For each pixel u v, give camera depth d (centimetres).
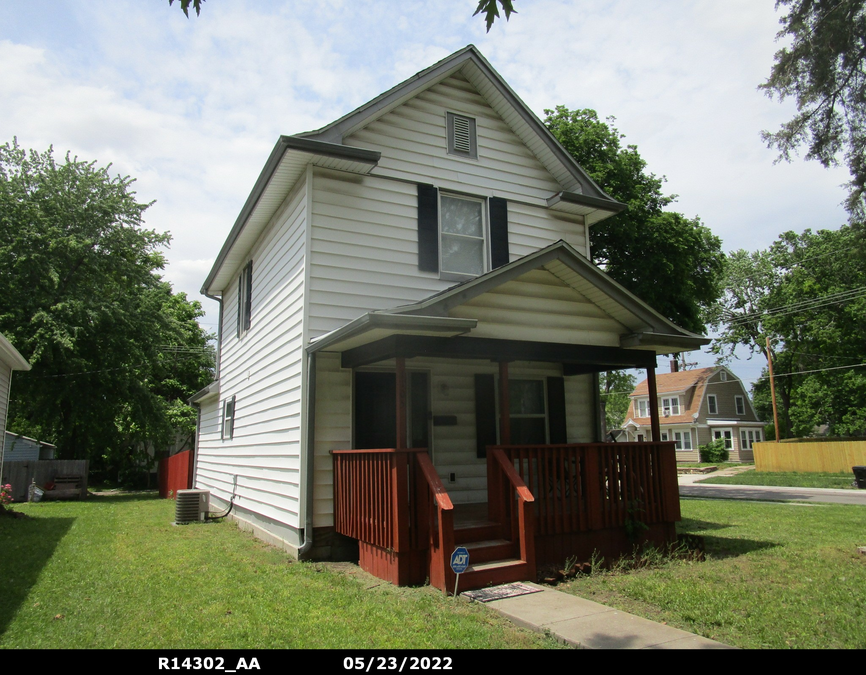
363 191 908
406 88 946
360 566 735
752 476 2953
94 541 984
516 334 765
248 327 1205
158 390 3544
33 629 500
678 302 2058
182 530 1132
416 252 937
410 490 654
